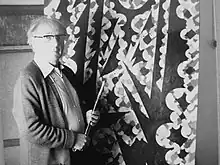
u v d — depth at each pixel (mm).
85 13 1387
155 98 1399
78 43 1380
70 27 1380
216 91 1423
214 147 1418
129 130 1396
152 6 1403
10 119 1321
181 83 1404
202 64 1416
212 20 1421
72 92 1292
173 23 1406
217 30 1420
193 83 1405
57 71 1259
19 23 1333
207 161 1417
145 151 1396
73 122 1250
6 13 1324
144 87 1398
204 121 1415
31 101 1172
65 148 1232
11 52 1326
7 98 1322
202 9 1420
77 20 1383
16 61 1327
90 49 1385
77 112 1271
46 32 1240
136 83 1397
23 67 1324
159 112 1398
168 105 1401
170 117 1400
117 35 1396
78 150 1298
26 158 1212
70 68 1369
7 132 1321
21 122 1189
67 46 1377
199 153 1412
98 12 1391
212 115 1420
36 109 1178
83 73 1376
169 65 1403
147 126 1398
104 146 1385
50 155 1211
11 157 1323
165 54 1402
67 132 1217
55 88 1234
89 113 1326
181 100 1401
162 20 1405
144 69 1401
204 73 1417
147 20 1402
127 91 1396
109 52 1394
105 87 1389
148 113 1398
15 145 1323
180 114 1401
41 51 1239
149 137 1398
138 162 1394
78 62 1377
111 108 1391
